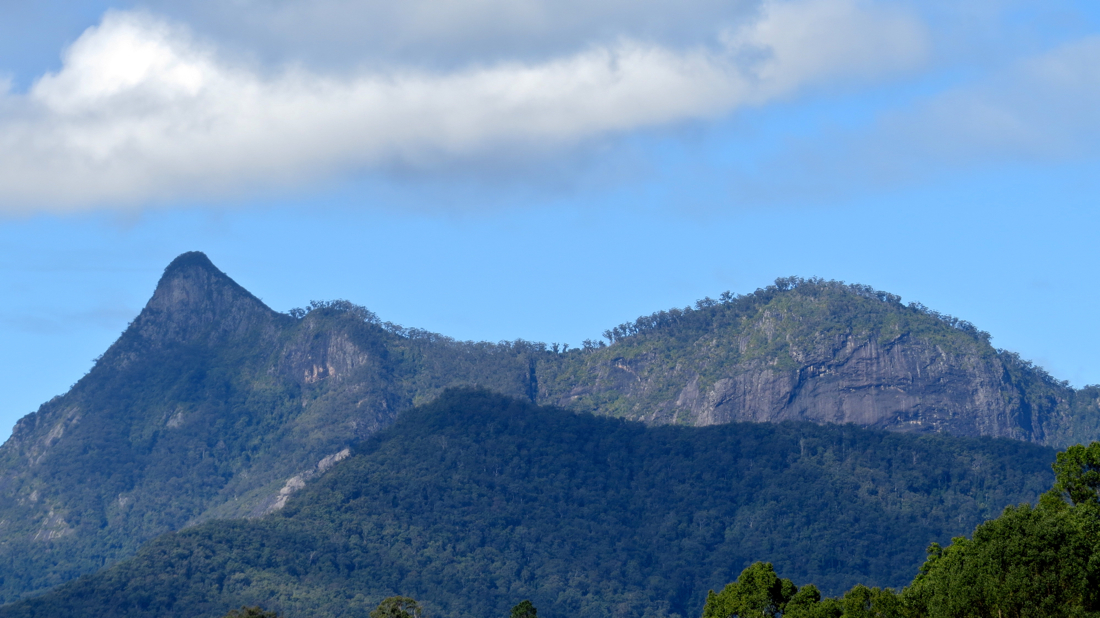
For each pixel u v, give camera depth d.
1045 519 161.50
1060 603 153.38
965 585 161.25
